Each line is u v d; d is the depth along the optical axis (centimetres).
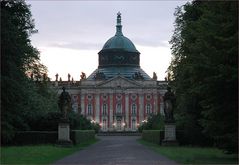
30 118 6925
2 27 5719
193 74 3784
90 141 9744
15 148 5166
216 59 3588
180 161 3669
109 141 10475
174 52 7456
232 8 3578
